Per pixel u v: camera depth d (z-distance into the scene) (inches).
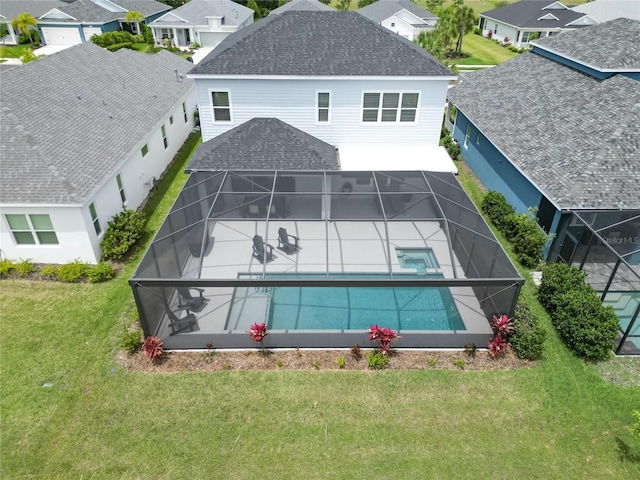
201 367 746.2
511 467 600.1
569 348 784.9
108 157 1068.5
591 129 1061.8
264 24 1248.8
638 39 1248.8
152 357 748.6
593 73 1245.7
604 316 756.6
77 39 3499.0
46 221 927.0
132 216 1050.1
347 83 1145.4
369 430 647.1
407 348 783.1
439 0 4576.8
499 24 3695.9
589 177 943.7
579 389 708.7
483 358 764.6
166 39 3425.2
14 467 597.3
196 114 1790.1
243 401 687.7
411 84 1154.0
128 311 866.1
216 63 1131.3
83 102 1208.8
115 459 607.8
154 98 1457.9
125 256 1025.5
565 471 595.8
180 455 613.3
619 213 909.2
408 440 633.6
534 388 710.5
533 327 774.5
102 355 766.5
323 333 783.1
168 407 677.9
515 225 1055.0
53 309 867.4
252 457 611.5
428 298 874.8
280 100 1169.4
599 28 1412.4
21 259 968.9
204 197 964.6
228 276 795.4
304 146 1119.6
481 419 663.1
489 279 733.3
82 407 676.7
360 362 754.8
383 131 1228.5
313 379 724.7
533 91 1363.2
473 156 1466.5
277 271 812.6
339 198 960.3
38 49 3319.4
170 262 784.3
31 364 747.4
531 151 1116.5
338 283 735.1
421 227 893.2
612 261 956.6
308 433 642.8
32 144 961.5
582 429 649.0
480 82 1611.7
